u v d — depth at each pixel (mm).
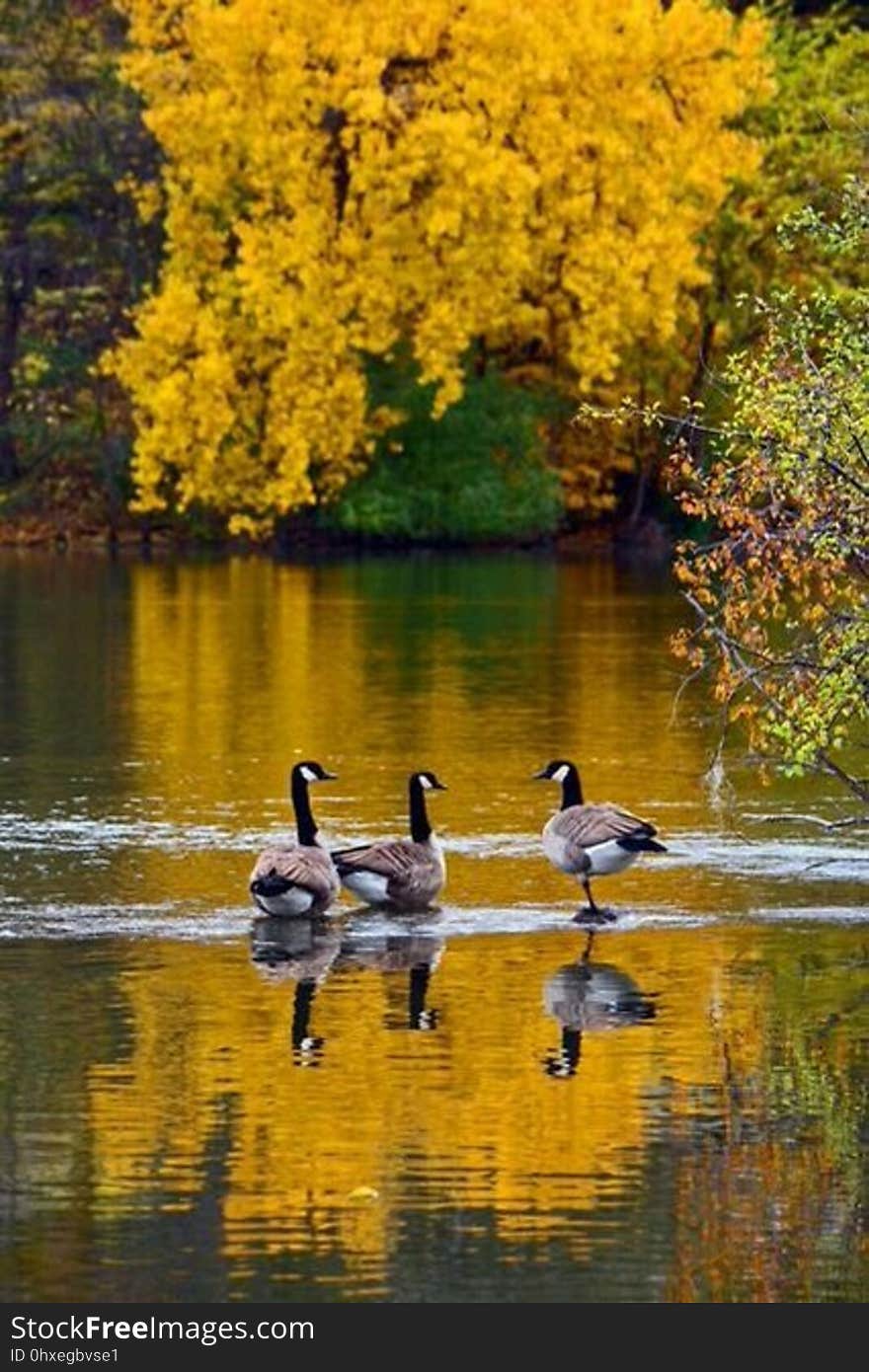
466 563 61312
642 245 59594
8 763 31344
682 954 21781
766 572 21656
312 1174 16094
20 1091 17750
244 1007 20016
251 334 60969
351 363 60750
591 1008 19984
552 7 59656
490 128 59688
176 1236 15125
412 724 34375
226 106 59281
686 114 60719
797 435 21031
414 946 22125
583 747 32375
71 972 21141
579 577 57000
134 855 25906
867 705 21594
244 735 33438
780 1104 17453
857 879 24750
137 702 36469
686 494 21719
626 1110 17344
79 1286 14555
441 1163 16281
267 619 47562
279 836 26875
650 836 22750
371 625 46562
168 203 61906
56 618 47719
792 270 61844
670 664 40500
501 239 59281
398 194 58938
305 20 59094
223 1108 17359
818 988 20578
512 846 26359
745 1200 15648
